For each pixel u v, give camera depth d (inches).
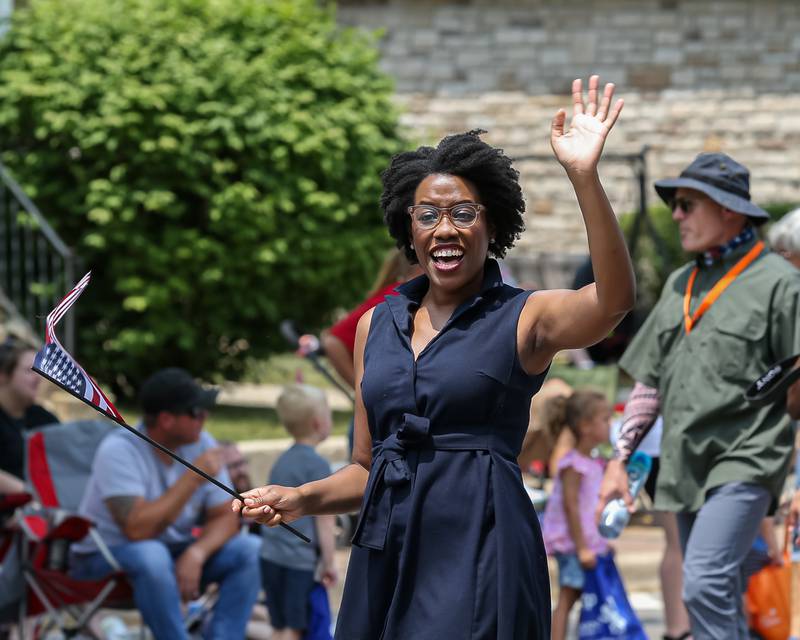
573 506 578.6
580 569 579.5
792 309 471.2
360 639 314.5
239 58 1075.9
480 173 320.8
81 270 1034.1
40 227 960.3
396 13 1540.4
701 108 1525.6
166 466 577.0
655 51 1526.8
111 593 562.3
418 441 311.0
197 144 1043.3
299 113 1065.5
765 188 1514.5
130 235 1041.5
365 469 338.3
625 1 1525.6
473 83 1536.7
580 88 310.2
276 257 1063.0
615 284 295.6
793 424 474.3
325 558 561.3
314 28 1135.0
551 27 1533.0
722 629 469.1
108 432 606.5
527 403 317.1
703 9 1523.1
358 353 338.0
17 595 555.5
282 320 1107.3
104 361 1071.6
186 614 646.5
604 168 1517.0
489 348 310.7
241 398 1208.8
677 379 486.0
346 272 1118.4
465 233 317.1
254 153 1060.5
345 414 1122.0
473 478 308.0
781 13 1518.2
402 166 330.6
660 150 1523.1
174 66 1036.5
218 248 1043.3
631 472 512.1
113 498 559.2
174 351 1086.4
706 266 494.3
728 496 469.4
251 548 590.6
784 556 535.2
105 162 1039.0
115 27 1051.9
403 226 340.2
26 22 1087.6
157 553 553.9
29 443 595.5
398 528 310.7
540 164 1529.3
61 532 548.1
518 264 1482.5
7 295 1032.8
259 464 874.8
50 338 295.3
